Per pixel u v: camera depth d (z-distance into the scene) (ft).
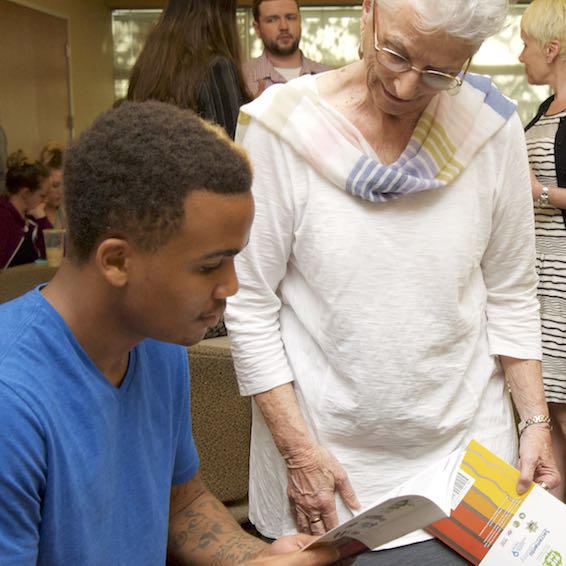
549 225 8.36
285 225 4.51
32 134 22.75
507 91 23.99
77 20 24.99
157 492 3.35
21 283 10.14
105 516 3.04
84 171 2.71
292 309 4.77
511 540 4.32
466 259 4.50
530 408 4.96
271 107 4.44
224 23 8.12
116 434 3.07
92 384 2.89
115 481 3.10
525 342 4.94
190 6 8.03
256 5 12.72
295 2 12.67
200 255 2.74
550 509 4.37
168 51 7.99
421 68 3.94
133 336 2.96
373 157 4.41
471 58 4.16
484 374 4.86
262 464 4.95
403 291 4.41
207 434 7.23
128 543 3.22
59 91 24.14
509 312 4.97
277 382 4.66
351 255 4.37
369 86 4.26
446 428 4.61
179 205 2.66
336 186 4.37
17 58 21.91
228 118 8.00
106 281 2.79
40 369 2.75
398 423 4.53
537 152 8.39
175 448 3.63
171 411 3.49
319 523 4.66
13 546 2.67
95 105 26.40
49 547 2.84
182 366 3.57
